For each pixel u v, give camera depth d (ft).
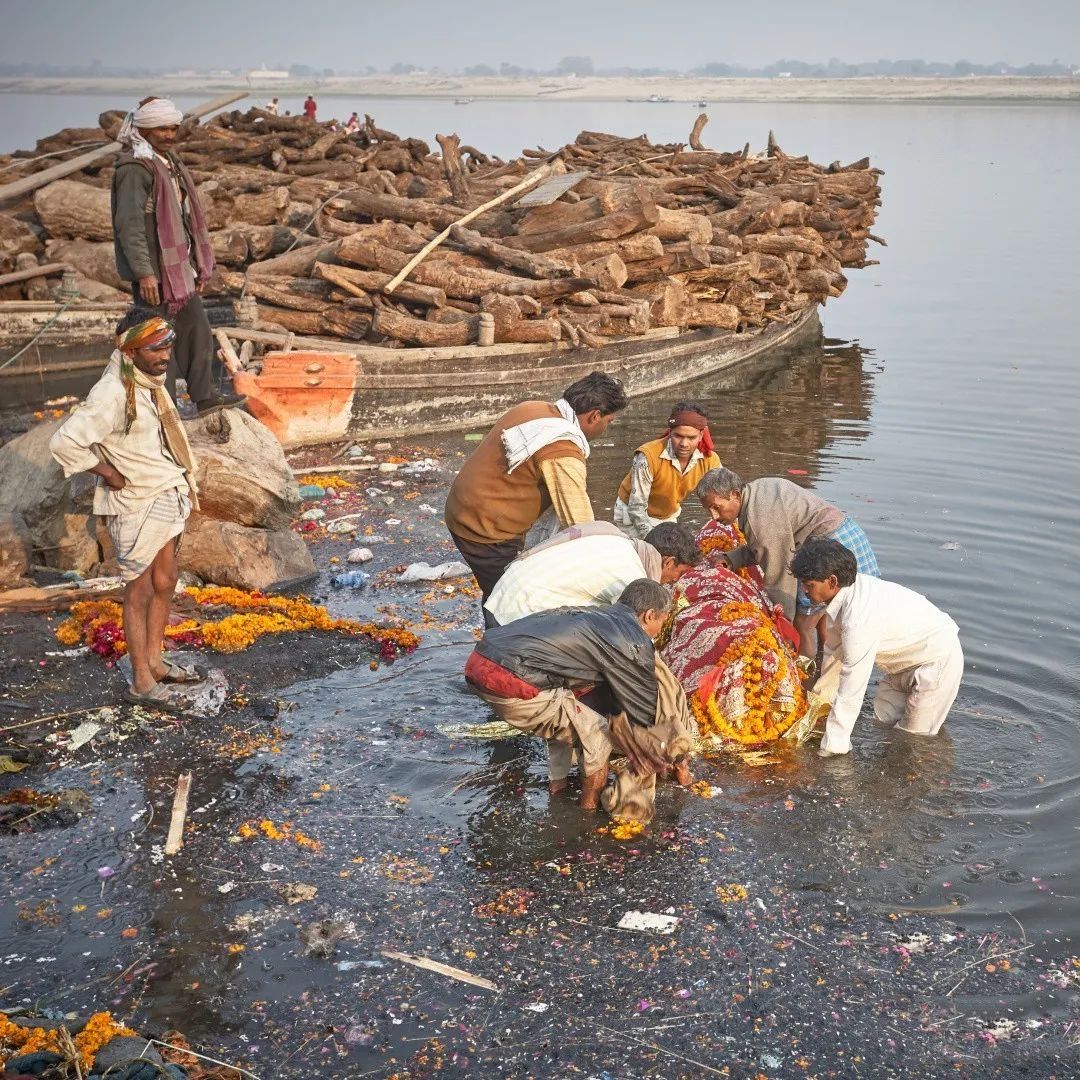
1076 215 114.62
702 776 18.24
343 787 17.48
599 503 31.76
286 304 41.11
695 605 19.94
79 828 16.12
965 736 19.45
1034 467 34.81
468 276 41.06
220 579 24.62
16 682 19.57
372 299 40.14
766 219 52.29
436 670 21.38
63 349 45.39
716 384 48.16
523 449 18.79
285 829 16.33
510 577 18.25
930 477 33.86
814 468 34.88
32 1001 12.85
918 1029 12.88
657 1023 12.89
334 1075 12.01
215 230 50.29
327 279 40.19
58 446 16.98
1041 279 75.77
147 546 18.20
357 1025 12.71
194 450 24.71
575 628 16.37
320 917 14.49
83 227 48.65
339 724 19.33
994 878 15.62
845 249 64.28
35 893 14.73
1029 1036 12.80
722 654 19.11
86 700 19.27
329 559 27.20
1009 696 20.71
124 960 13.57
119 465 17.76
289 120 64.85
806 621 21.12
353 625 22.77
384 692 20.51
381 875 15.40
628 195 45.06
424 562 27.07
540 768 18.30
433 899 14.96
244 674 20.58
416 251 42.65
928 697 19.12
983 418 40.98
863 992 13.44
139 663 19.04
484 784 17.76
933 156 210.79
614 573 18.02
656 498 22.39
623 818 16.78
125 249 26.09
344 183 58.80
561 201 46.52
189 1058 12.01
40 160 54.65
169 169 26.68
